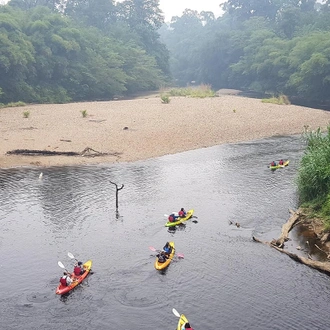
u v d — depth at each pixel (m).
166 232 20.06
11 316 13.73
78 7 110.25
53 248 18.45
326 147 22.70
